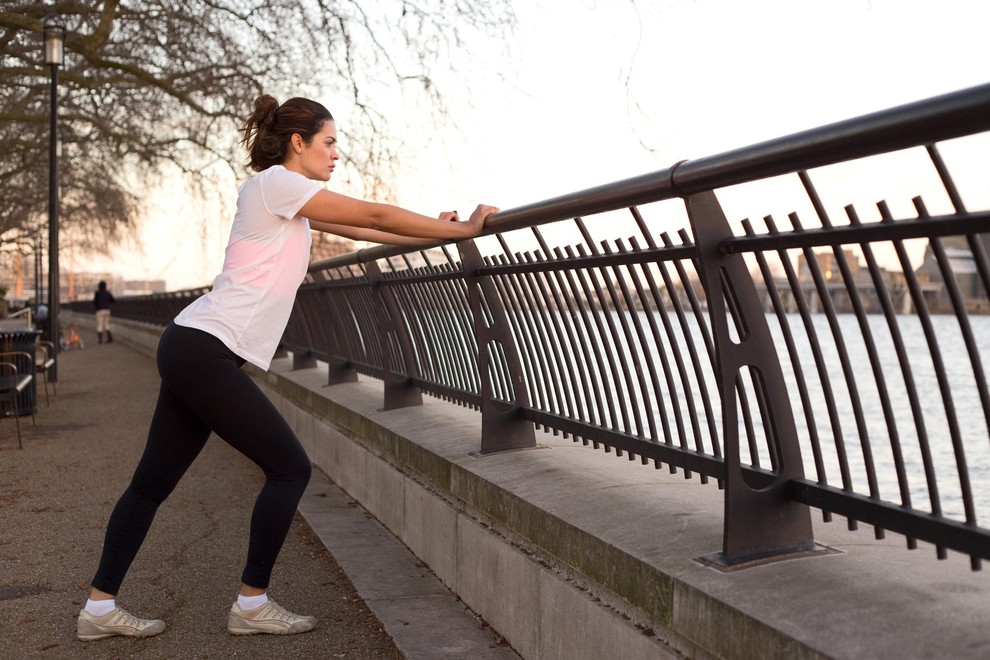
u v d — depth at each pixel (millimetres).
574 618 2752
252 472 6949
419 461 4473
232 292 3332
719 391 2508
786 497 2404
